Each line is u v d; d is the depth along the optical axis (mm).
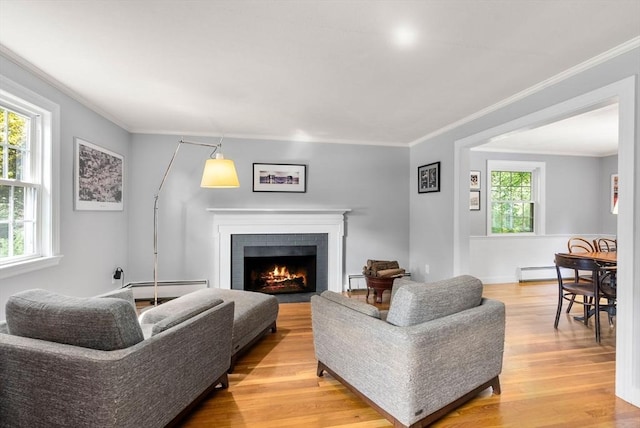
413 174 5148
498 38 2096
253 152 4738
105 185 3729
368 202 5129
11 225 2502
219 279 4555
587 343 3057
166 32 2045
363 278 5086
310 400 2111
